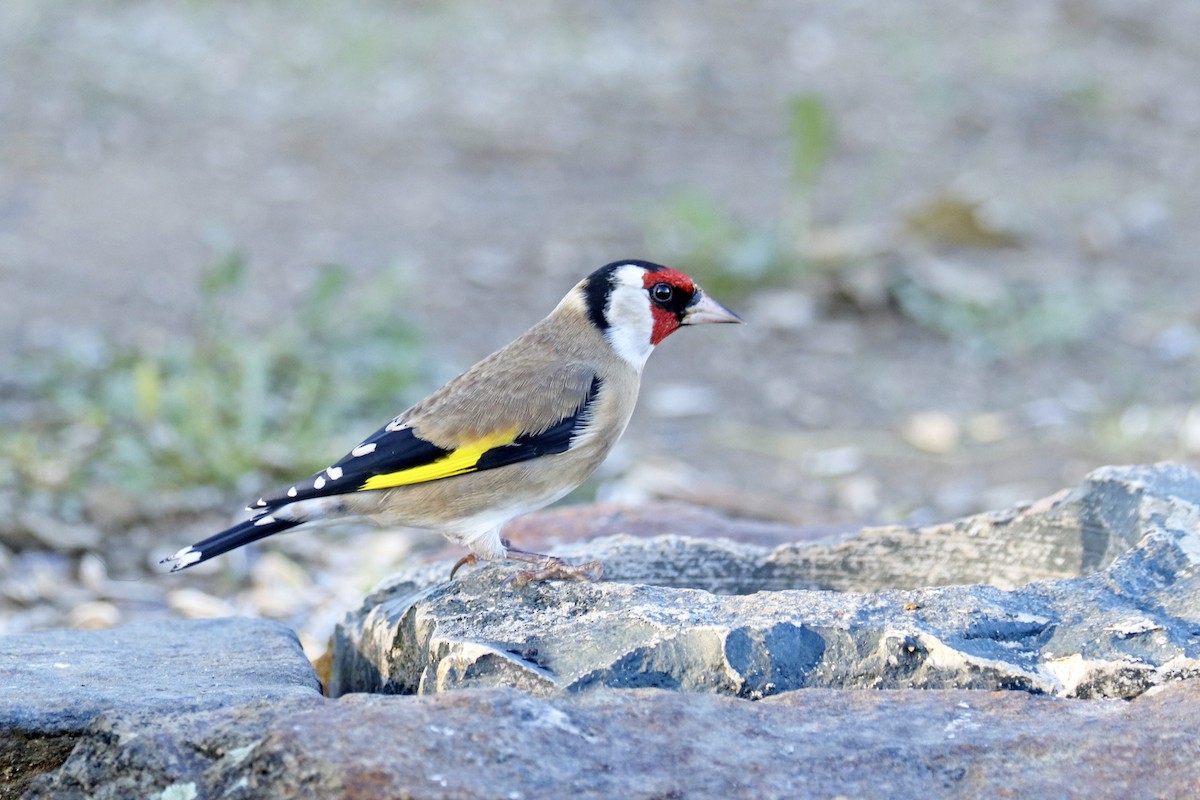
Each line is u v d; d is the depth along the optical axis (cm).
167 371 1327
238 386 1293
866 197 2014
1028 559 645
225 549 636
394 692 582
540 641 529
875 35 2916
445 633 543
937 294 1633
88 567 1015
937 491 1203
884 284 1645
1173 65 2797
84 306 1525
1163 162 2250
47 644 610
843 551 672
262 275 1658
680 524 784
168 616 953
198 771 448
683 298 719
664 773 437
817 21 2983
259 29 2733
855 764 445
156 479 1134
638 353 718
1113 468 637
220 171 2053
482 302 1616
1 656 589
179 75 2466
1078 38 2952
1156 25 3019
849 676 509
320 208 1923
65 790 466
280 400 1285
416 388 1345
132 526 1078
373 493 652
